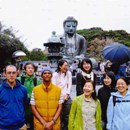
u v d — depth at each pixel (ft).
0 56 46.19
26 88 8.59
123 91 7.89
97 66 31.83
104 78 8.70
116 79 8.70
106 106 8.55
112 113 7.92
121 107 7.81
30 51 74.43
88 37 91.76
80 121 8.00
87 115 8.00
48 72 8.27
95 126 8.05
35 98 8.32
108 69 11.15
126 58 11.82
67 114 9.75
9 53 46.91
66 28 35.60
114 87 8.68
